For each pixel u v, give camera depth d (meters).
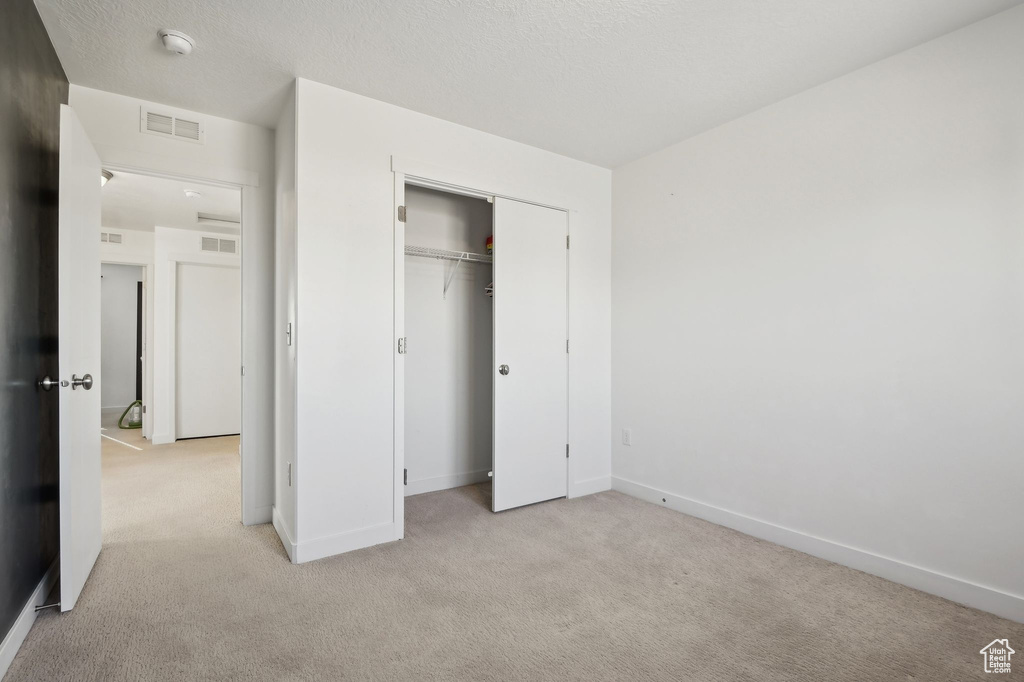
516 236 3.17
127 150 2.53
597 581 2.20
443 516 3.01
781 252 2.61
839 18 1.94
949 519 2.05
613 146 3.21
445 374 3.60
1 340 1.56
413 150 2.71
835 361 2.40
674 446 3.16
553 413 3.33
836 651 1.71
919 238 2.14
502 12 1.90
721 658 1.67
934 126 2.10
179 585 2.13
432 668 1.61
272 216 2.93
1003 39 1.92
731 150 2.85
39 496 1.93
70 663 1.61
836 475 2.39
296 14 1.90
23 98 1.75
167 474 3.88
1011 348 1.91
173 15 1.90
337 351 2.46
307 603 2.00
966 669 1.61
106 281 7.21
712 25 1.98
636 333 3.43
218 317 5.36
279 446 2.73
